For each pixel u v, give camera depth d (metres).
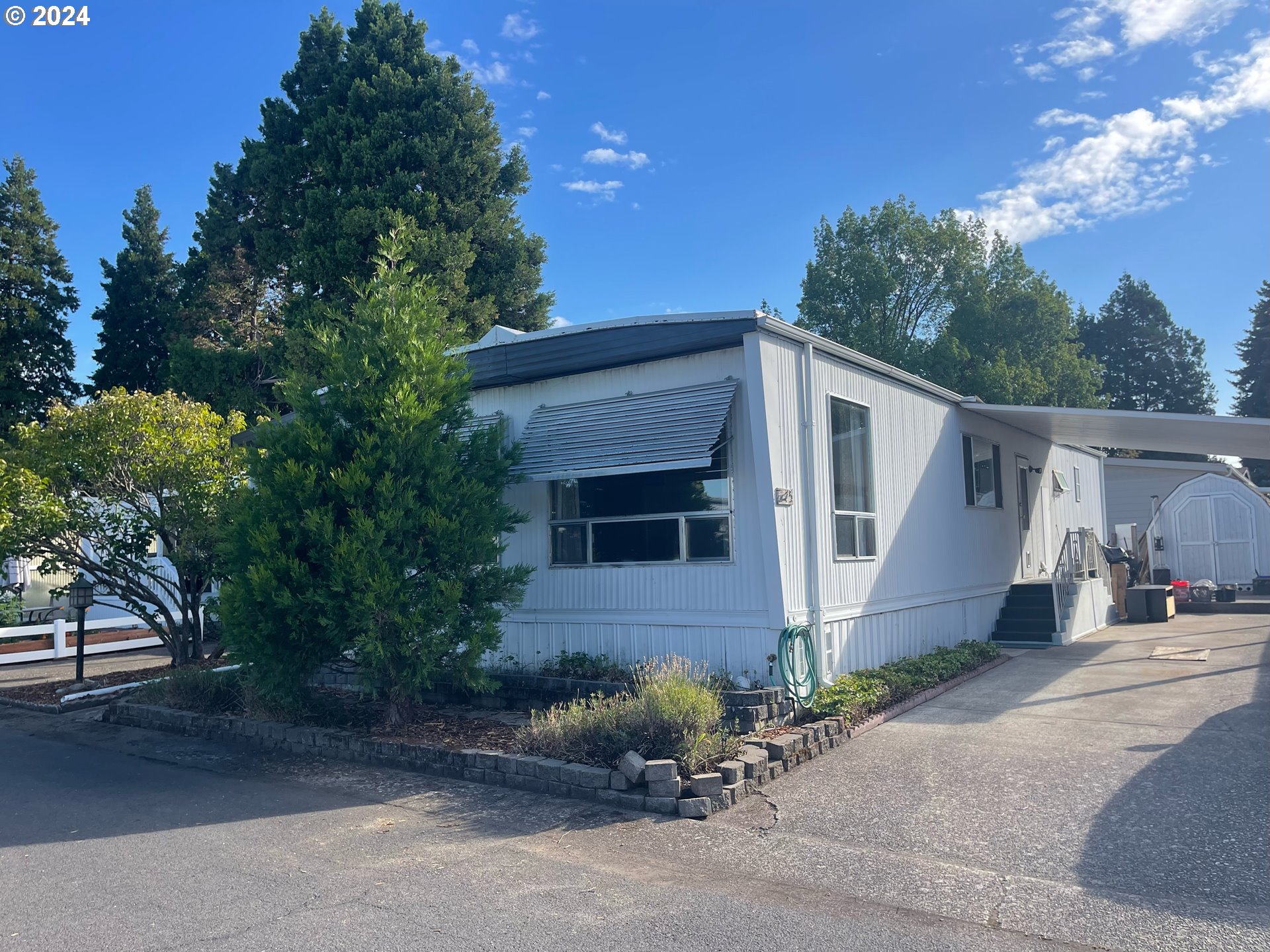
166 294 33.31
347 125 23.42
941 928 4.50
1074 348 36.72
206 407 14.17
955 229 34.72
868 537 11.08
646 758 7.05
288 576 8.46
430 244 22.11
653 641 9.95
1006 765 7.35
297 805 7.13
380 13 25.38
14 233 29.39
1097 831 5.74
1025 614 15.42
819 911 4.75
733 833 6.07
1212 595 19.56
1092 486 23.02
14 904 5.07
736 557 9.41
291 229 24.80
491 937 4.49
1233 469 25.53
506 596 8.99
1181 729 8.20
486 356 10.76
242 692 10.57
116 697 12.74
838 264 34.94
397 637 8.55
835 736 8.23
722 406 9.32
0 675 15.63
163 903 5.03
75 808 7.22
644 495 10.15
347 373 8.81
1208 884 4.88
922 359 32.47
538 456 10.55
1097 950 4.21
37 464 12.86
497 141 25.11
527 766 7.32
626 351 9.85
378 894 5.12
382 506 8.45
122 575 13.66
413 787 7.55
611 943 4.40
